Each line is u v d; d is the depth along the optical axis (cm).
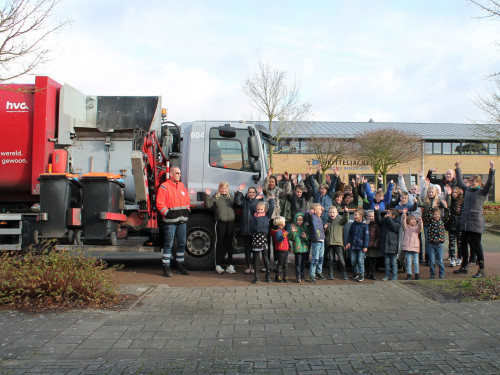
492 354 400
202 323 494
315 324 492
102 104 881
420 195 917
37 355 397
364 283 740
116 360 390
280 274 785
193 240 858
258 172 869
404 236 777
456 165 816
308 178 913
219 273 824
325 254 875
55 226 724
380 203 845
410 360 387
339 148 3381
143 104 882
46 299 557
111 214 737
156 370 367
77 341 432
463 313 523
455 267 909
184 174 877
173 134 948
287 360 390
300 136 3562
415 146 3319
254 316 522
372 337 448
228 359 394
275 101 2320
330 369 369
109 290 591
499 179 3881
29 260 612
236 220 855
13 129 813
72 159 820
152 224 814
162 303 574
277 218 747
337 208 862
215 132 882
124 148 819
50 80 811
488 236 1569
